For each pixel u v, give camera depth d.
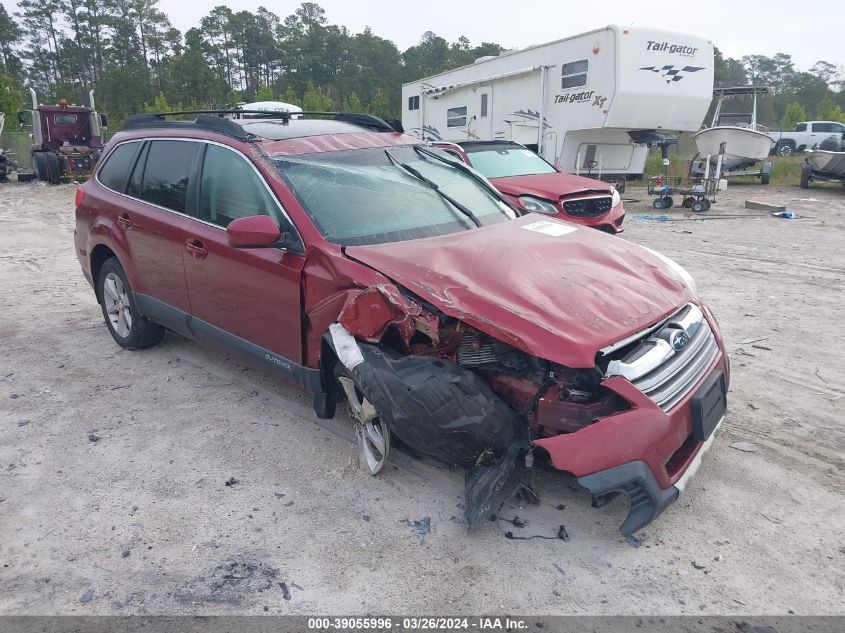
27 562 3.00
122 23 96.56
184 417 4.44
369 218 3.95
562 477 3.61
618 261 3.75
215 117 4.73
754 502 3.40
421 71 98.69
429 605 2.71
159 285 4.95
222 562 2.99
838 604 2.69
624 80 14.59
